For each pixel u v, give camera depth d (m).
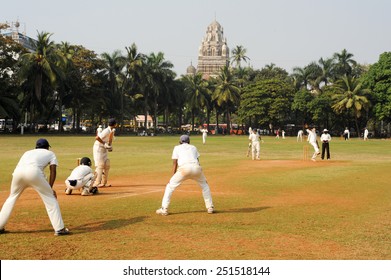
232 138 64.25
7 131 71.94
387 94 72.31
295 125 94.25
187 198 10.57
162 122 160.12
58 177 14.77
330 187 12.68
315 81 89.25
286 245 6.39
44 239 6.61
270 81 85.44
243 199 10.52
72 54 73.00
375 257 5.86
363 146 41.19
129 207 9.35
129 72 78.19
